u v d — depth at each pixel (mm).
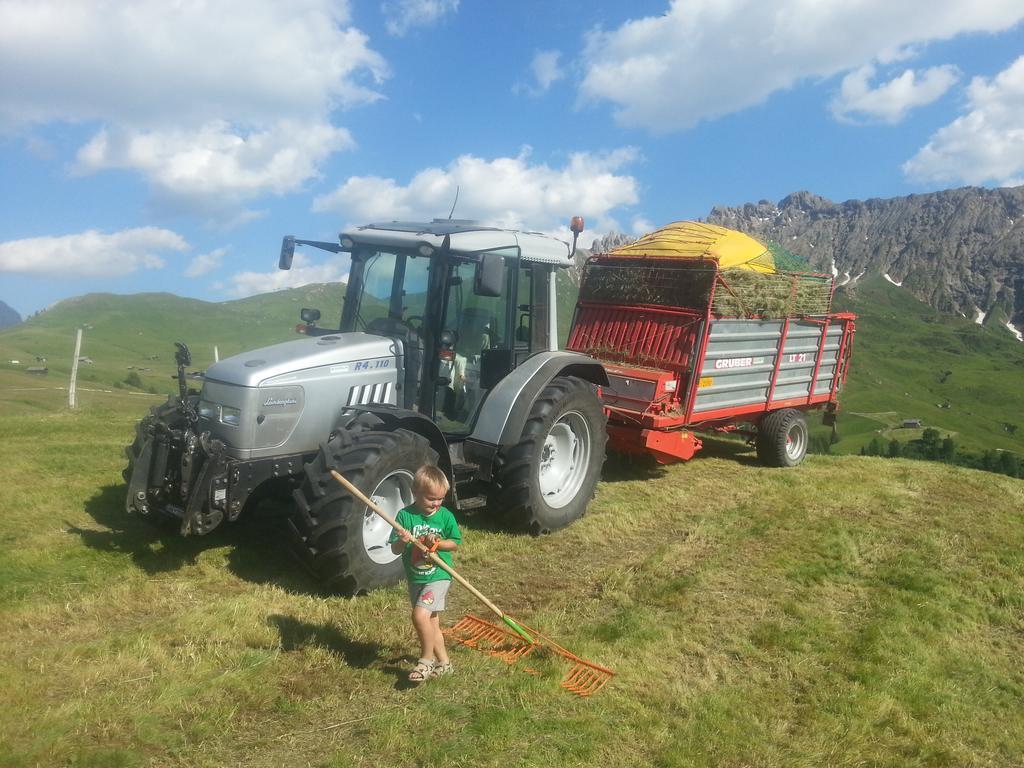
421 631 3928
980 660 4723
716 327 8227
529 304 6988
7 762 3057
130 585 4945
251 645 4293
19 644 4133
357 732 3500
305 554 4875
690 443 8445
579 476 6953
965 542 6812
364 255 6516
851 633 4914
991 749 3779
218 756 3264
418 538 3926
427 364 6125
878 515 7508
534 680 3990
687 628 4836
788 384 9719
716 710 3850
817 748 3621
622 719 3721
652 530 6930
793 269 9547
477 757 3307
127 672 3863
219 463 4945
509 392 6402
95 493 6824
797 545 6453
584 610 5070
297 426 5426
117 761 3139
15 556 5254
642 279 8656
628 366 8453
